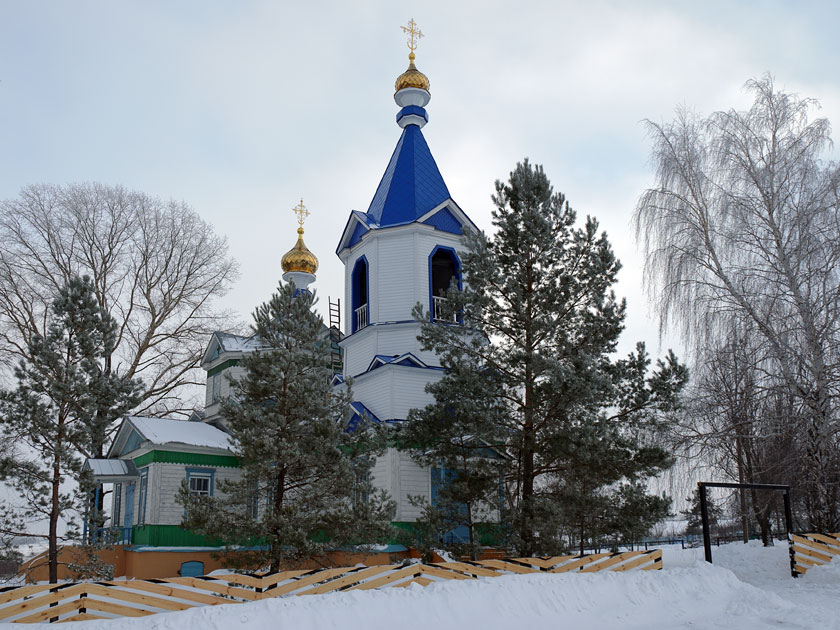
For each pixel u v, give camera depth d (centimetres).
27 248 3494
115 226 3719
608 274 2061
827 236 2159
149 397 3756
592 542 2027
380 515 1850
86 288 2188
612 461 1902
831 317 2123
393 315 2847
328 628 1243
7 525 2000
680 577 1714
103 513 2078
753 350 2230
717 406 2292
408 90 3178
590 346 2005
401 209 2942
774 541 3409
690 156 2441
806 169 2233
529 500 1920
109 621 1177
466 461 2080
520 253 2073
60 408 2078
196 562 2334
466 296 2059
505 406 2002
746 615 1530
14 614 1185
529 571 1678
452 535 2430
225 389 2977
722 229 2347
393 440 2170
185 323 3875
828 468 2116
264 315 1941
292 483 1922
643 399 1961
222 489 1798
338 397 1947
